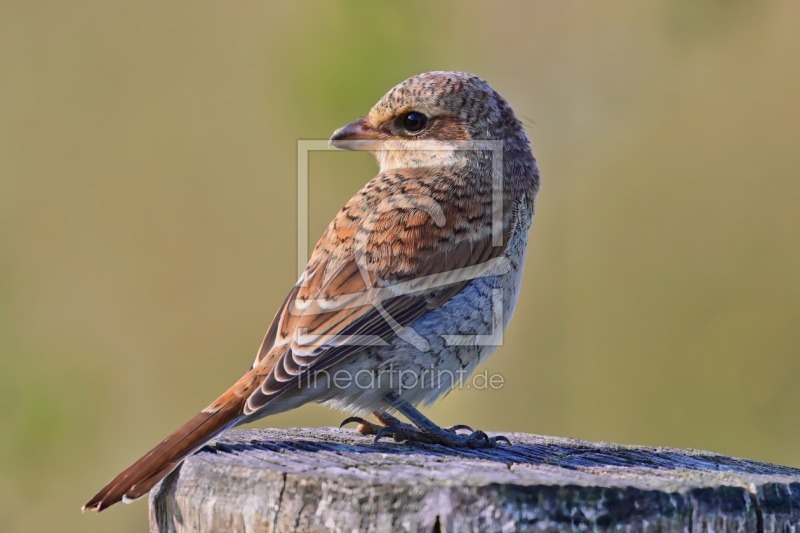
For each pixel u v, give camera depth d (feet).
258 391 22.85
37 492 39.24
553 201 43.11
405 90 30.22
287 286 43.27
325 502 18.53
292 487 18.76
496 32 44.65
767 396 41.24
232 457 20.74
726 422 41.01
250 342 42.60
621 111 44.78
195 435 21.94
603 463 21.59
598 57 44.73
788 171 44.09
